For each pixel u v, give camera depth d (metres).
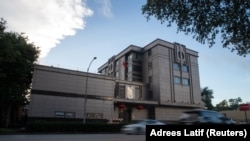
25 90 36.16
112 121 41.31
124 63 58.91
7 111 34.78
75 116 38.34
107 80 43.44
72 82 39.53
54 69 38.41
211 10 12.88
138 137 17.39
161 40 53.75
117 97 45.59
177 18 13.80
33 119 34.78
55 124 25.95
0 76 28.77
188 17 13.41
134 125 21.62
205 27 13.36
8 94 32.47
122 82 48.81
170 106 50.81
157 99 49.75
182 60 55.81
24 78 36.34
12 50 26.78
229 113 65.69
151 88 52.25
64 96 38.19
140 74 56.62
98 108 40.88
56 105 37.12
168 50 54.34
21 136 19.09
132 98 49.25
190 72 56.78
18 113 40.91
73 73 39.97
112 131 27.83
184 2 13.19
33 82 36.16
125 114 46.78
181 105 51.12
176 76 53.75
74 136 19.22
